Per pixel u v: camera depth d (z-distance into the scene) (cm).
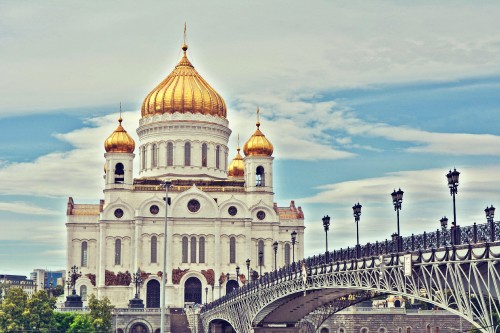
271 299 10619
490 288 5806
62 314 15475
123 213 19075
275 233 19625
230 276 19125
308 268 9025
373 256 7300
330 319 16612
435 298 6159
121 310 17100
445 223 8031
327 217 9344
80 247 19238
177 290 18838
